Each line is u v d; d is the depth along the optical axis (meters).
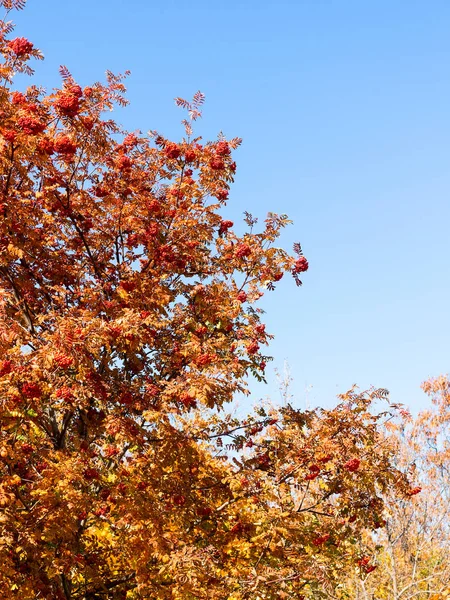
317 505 10.99
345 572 11.80
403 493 10.91
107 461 9.91
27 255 9.59
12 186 9.55
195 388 8.20
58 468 7.64
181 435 8.87
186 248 10.24
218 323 10.23
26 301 9.98
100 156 10.03
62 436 9.64
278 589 8.51
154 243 10.23
